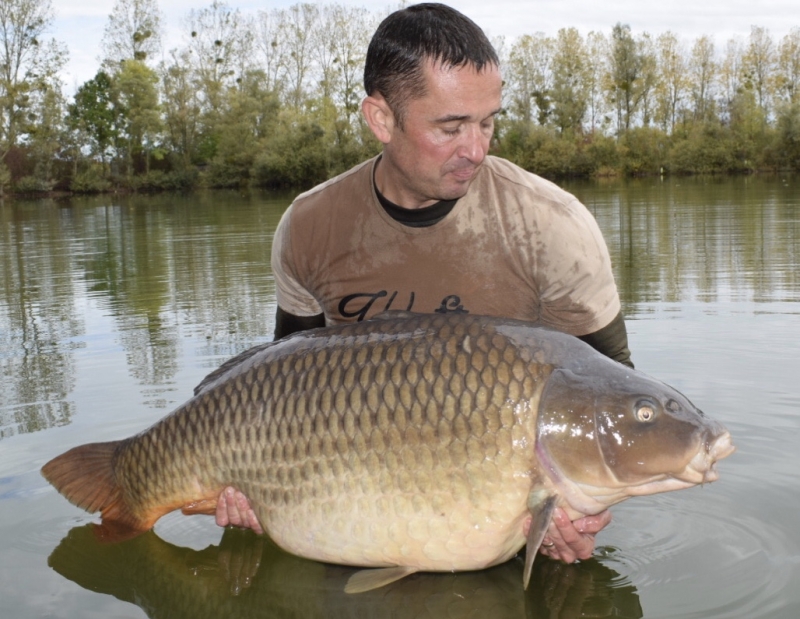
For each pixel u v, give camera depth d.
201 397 2.49
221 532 3.05
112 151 46.03
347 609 2.46
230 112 45.38
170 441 2.53
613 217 14.79
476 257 2.55
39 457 3.53
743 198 18.81
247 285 8.17
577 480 2.15
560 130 51.41
